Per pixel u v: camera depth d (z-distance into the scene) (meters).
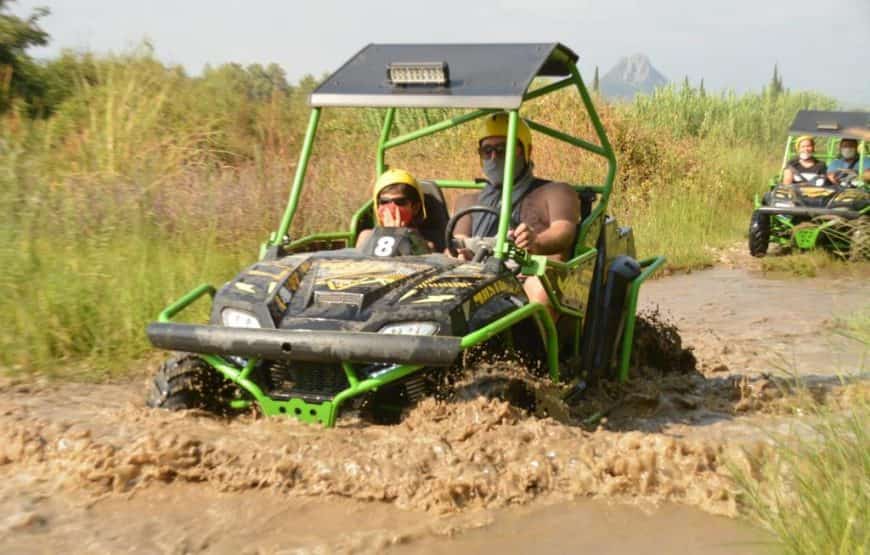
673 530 3.60
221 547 3.38
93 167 9.34
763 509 3.56
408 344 4.04
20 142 9.40
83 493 3.79
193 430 4.19
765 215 13.50
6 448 4.12
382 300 4.36
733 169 19.47
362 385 4.21
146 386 5.62
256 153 9.91
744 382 6.04
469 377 4.31
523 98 4.75
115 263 7.01
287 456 3.97
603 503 3.83
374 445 4.05
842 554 2.99
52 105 12.77
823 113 15.18
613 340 5.78
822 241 13.14
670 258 12.59
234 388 4.71
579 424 4.86
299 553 3.34
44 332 6.15
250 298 4.46
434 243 5.58
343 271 4.66
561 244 5.42
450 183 6.15
